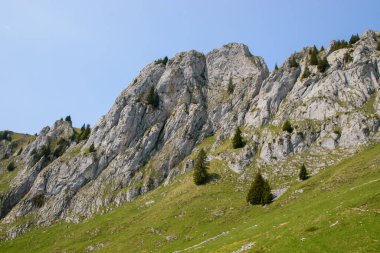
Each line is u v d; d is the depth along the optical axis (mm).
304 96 134875
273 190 99312
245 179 113438
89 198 138000
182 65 182750
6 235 130000
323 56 147500
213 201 103125
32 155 188250
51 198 147500
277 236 52688
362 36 146625
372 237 41125
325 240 44156
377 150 97312
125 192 131875
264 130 130500
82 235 109438
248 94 159125
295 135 118438
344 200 63000
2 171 196375
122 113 163125
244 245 56844
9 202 155500
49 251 103688
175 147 146250
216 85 178375
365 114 114125
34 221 137250
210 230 86250
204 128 155125
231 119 149625
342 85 128375
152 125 160875
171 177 133125
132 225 104938
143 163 145500
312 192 84688
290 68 149375
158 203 115625
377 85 125875
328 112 122562
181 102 168625
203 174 117062
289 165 110750
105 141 158875
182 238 86625
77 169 152500
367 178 77875
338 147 109625
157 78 180375
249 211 91938
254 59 180625
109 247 93000
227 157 126188
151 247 86500
